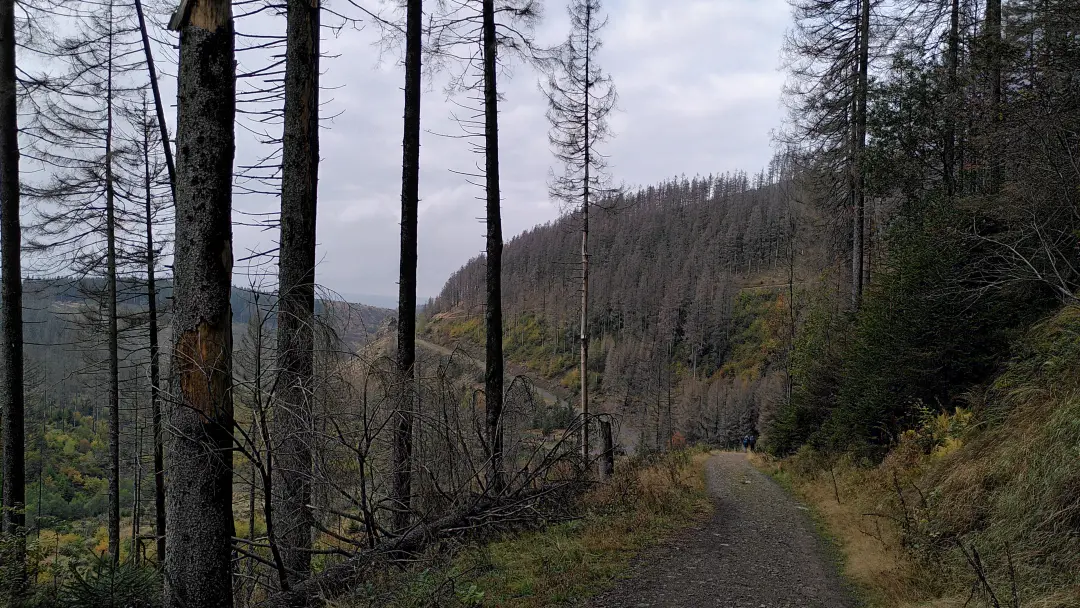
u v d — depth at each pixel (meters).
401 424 6.65
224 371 3.96
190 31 3.88
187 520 3.88
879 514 7.45
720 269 100.75
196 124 3.88
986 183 11.52
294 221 6.49
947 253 10.38
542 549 6.60
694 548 7.20
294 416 4.67
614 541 7.02
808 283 27.55
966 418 8.43
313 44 6.62
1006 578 4.63
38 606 4.87
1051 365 6.89
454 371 7.95
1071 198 7.89
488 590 5.29
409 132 8.31
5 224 8.43
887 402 11.28
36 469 26.47
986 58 10.81
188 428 3.88
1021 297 9.60
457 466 7.32
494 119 9.66
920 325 10.50
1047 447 5.50
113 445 13.86
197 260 3.88
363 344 6.04
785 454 19.09
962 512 6.21
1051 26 8.96
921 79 14.28
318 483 5.62
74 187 12.98
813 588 5.71
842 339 16.56
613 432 11.69
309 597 5.08
